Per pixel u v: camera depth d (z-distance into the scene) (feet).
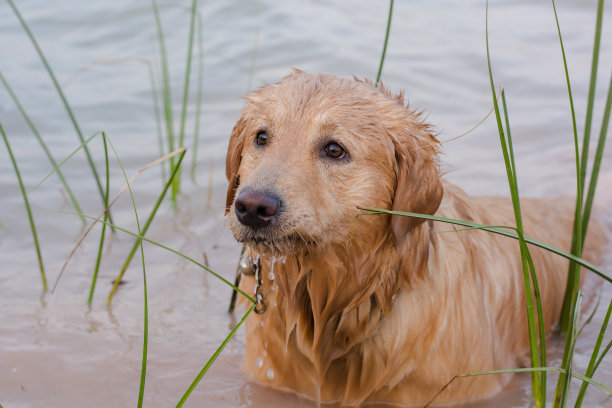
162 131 21.08
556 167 19.85
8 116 21.12
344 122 10.46
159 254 16.20
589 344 13.64
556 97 23.17
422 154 10.76
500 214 14.38
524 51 26.17
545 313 14.20
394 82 23.45
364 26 27.91
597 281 16.05
